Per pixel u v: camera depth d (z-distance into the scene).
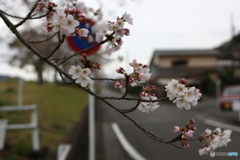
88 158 5.48
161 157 5.70
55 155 4.71
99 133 8.55
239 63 40.72
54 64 1.62
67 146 2.87
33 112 4.52
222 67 33.94
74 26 1.30
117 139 7.60
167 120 11.66
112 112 15.05
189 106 1.33
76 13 1.38
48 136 5.97
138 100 1.45
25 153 4.28
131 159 5.56
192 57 31.84
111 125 10.26
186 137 1.42
